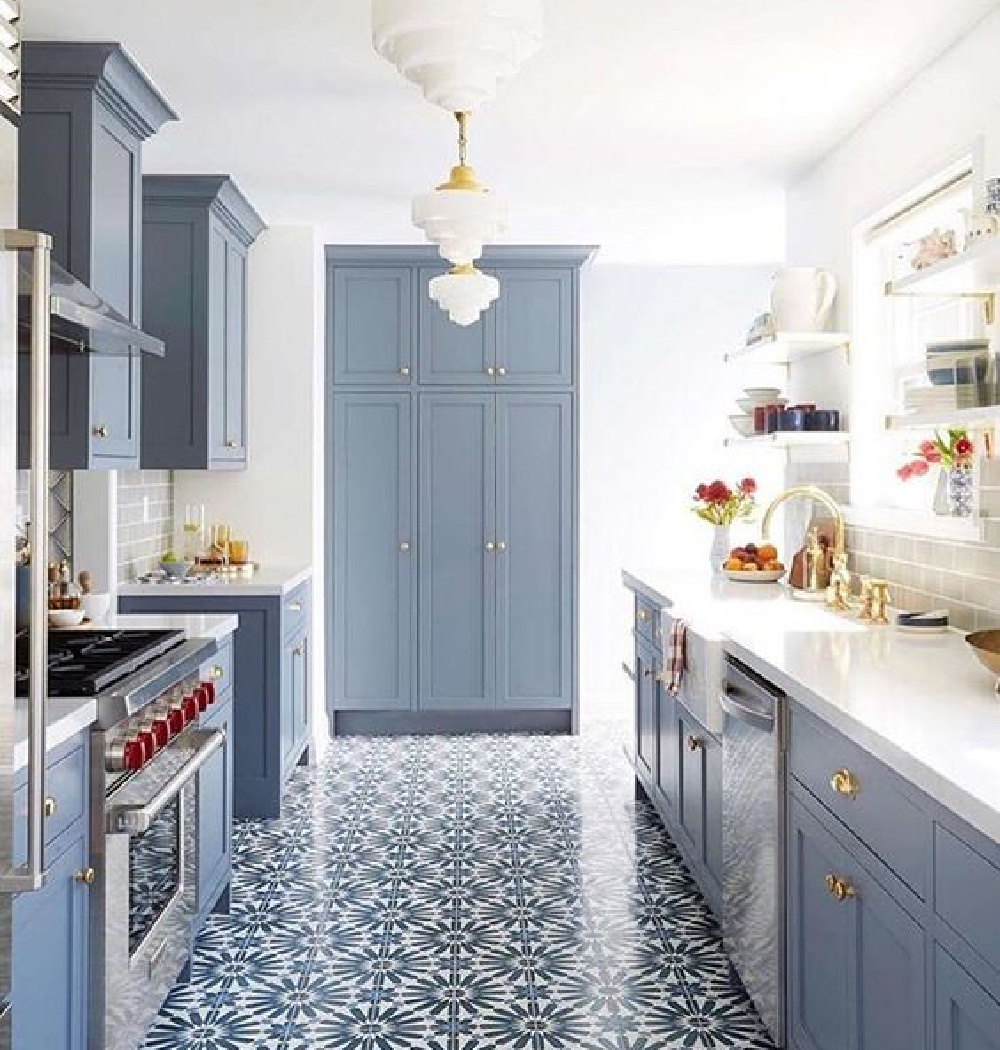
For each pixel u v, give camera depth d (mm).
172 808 2895
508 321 6176
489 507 6199
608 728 6453
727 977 3266
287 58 3398
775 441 4266
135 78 3443
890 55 3402
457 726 6340
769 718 2723
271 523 5691
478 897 3887
